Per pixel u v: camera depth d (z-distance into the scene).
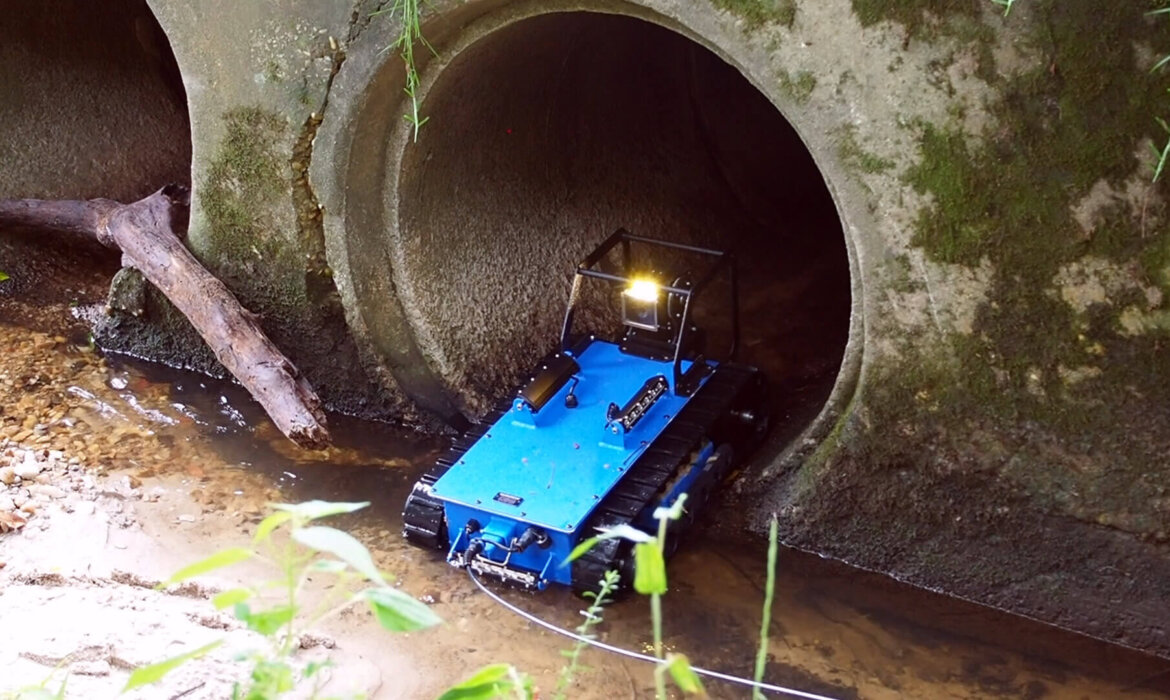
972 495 3.30
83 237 4.88
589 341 4.05
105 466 3.90
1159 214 2.83
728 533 3.67
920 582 3.47
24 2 4.92
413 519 3.54
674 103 5.03
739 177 5.23
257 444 4.07
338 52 3.65
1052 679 3.17
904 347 3.21
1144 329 2.93
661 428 3.68
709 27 3.13
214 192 4.09
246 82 3.82
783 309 4.73
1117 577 3.20
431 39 3.57
